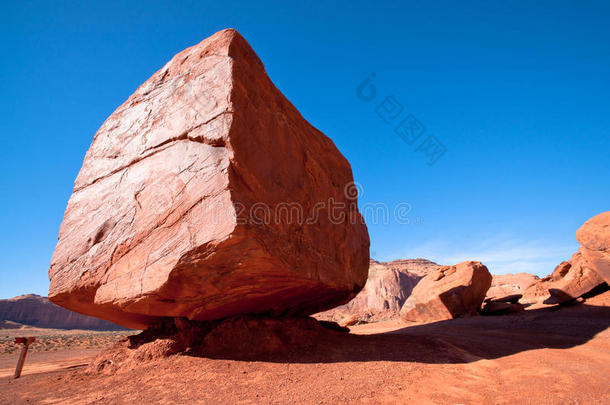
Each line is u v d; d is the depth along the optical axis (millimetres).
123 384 7219
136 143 8984
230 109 7242
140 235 7777
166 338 8781
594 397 5242
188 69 8742
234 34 8539
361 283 13180
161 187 7789
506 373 6781
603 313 13531
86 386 7531
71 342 40156
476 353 8453
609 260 15539
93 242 8750
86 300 9023
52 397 6953
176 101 8492
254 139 7688
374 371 6949
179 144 7875
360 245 13438
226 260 6699
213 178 6910
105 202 9000
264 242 6742
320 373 6945
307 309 11977
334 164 12234
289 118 9820
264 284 7695
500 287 62625
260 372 7109
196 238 6688
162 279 6918
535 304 22750
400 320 25469
